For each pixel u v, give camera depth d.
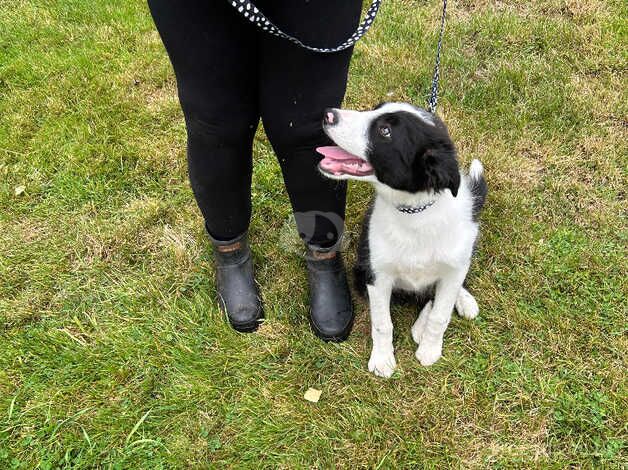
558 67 3.46
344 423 2.13
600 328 2.34
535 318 2.38
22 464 2.04
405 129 1.88
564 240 2.65
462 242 2.10
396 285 2.39
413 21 3.79
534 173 2.96
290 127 1.91
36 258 2.71
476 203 2.25
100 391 2.23
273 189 2.93
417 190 1.94
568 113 3.21
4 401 2.20
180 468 2.04
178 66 1.74
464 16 3.87
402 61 3.55
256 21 1.50
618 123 3.18
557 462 1.99
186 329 2.40
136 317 2.45
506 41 3.65
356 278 2.49
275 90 1.82
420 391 2.21
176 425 2.14
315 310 2.38
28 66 3.72
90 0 4.22
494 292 2.48
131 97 3.48
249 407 2.18
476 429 2.10
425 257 2.10
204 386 2.22
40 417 2.16
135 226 2.80
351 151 1.93
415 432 2.10
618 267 2.53
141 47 3.82
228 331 2.38
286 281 2.57
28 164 3.14
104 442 2.10
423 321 2.39
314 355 2.33
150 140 3.23
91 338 2.39
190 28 1.62
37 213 2.90
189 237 2.77
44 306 2.53
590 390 2.17
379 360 2.27
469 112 3.25
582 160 2.99
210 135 1.90
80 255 2.71
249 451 2.07
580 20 3.76
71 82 3.58
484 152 3.04
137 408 2.18
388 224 2.09
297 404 2.18
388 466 2.01
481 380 2.23
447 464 2.02
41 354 2.34
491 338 2.35
